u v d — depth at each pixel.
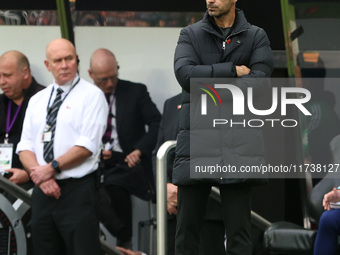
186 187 14.23
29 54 27.34
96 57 25.23
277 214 25.83
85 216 18.94
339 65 25.11
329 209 15.89
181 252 14.41
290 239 17.62
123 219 24.11
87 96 19.47
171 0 27.36
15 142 22.84
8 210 20.92
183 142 14.13
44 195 19.05
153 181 24.88
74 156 18.88
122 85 25.33
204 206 14.38
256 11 26.61
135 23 27.41
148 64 27.47
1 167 22.72
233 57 14.39
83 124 19.25
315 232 17.45
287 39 25.38
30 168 19.28
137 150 24.42
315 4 25.27
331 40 25.17
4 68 22.92
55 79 19.66
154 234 24.67
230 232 14.12
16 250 20.98
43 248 19.16
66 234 18.95
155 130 24.86
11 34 27.31
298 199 25.78
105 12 27.41
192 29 14.62
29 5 27.28
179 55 14.45
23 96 23.27
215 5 14.22
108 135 24.95
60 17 27.28
